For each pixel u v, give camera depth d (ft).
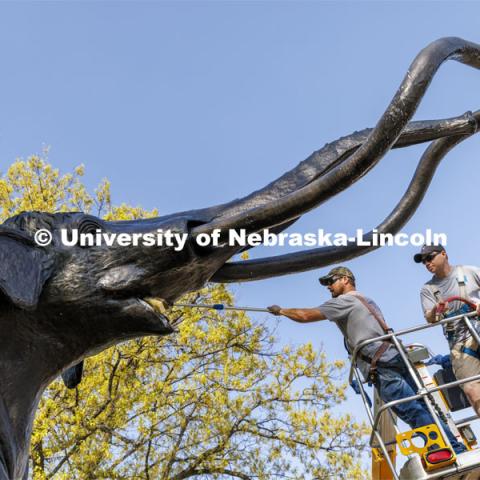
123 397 46.19
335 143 12.98
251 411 50.06
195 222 11.84
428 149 13.76
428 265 19.08
